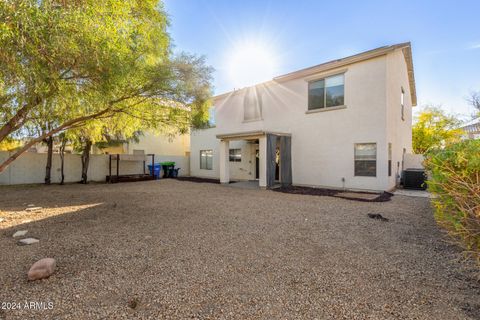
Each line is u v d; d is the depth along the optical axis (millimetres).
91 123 7973
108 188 11781
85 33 3607
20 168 13219
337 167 10680
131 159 16500
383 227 5090
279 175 12039
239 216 6004
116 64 4426
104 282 2824
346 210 6684
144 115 7348
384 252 3750
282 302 2449
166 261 3406
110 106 6230
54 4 3311
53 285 2758
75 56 3912
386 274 3037
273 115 13117
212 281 2865
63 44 3508
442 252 3730
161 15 5926
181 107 7031
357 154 10156
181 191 10625
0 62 3332
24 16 2957
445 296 2545
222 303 2434
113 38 3975
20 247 3896
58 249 3816
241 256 3598
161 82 5766
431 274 3029
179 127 7684
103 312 2277
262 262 3393
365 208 6941
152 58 5758
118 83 4855
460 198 2650
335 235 4578
